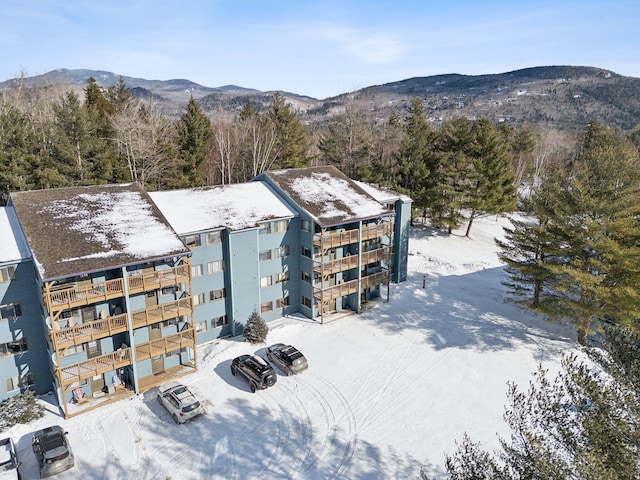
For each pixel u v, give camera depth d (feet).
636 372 40.52
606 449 35.63
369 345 103.86
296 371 91.81
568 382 42.29
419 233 184.75
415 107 198.90
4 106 168.96
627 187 92.79
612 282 96.48
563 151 332.80
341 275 121.70
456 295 132.77
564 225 98.32
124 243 82.89
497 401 84.43
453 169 174.60
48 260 73.82
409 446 73.15
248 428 76.79
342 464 69.31
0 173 132.87
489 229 202.18
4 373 78.07
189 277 87.20
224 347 100.01
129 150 172.86
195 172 185.98
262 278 110.01
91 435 73.97
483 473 42.09
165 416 79.00
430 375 92.58
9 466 63.00
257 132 223.71
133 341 81.92
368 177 185.68
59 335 74.49
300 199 114.62
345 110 209.87
